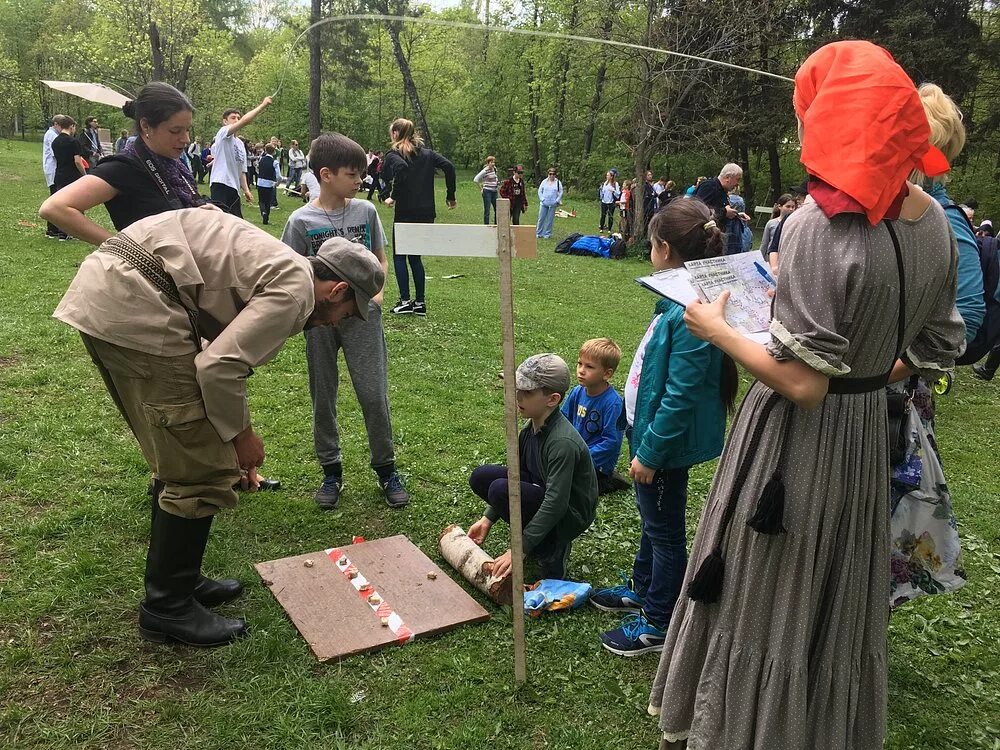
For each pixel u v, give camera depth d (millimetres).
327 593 3010
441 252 2404
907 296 1768
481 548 3480
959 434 5863
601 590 3148
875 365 1810
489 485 3348
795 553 1833
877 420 1855
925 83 2344
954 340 1973
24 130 44812
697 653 2031
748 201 29500
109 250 2289
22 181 16203
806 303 1661
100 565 3006
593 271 12828
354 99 40188
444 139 43938
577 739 2373
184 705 2352
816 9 21531
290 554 3328
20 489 3523
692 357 2467
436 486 4090
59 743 2170
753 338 1829
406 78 27578
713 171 29453
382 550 3365
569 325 8266
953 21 21062
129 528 3307
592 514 3244
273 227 13891
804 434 1817
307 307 2355
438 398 5477
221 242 2354
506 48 33625
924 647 3018
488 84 37594
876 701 1938
